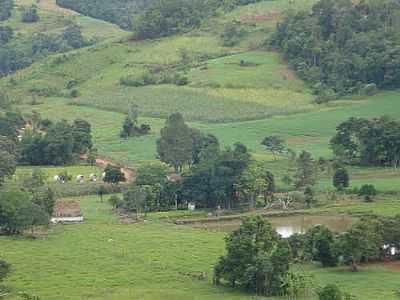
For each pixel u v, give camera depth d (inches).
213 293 7081.7
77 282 7303.2
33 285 7180.1
